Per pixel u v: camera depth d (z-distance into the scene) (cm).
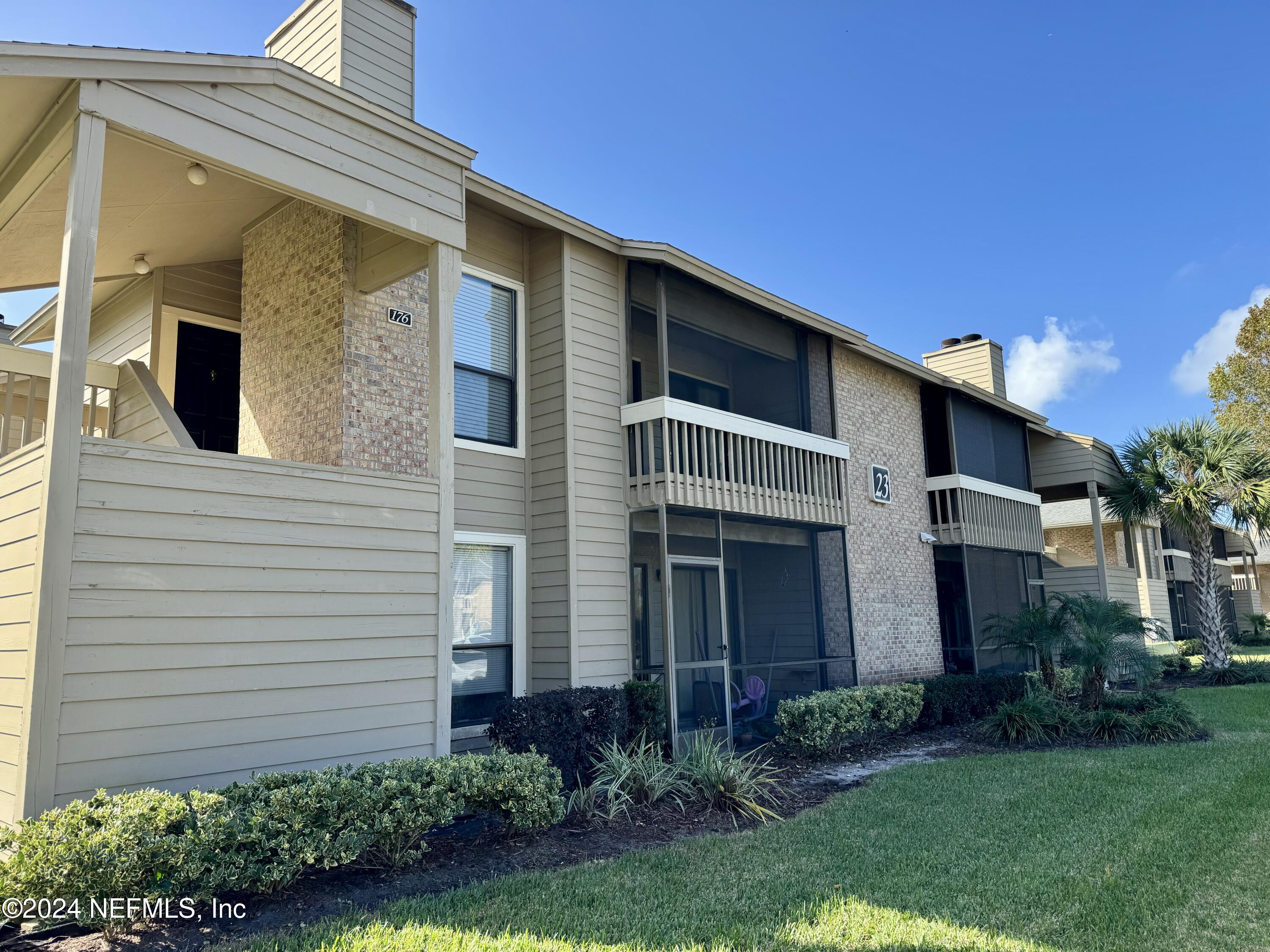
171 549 480
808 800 733
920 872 507
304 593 538
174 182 667
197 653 484
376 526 583
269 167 546
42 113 496
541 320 920
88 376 692
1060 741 1030
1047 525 2483
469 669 822
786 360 1201
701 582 975
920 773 833
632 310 986
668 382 991
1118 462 1969
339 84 804
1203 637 1739
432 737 597
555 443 883
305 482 548
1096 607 1190
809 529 1185
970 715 1223
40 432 941
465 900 440
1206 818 627
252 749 501
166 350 834
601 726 730
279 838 425
